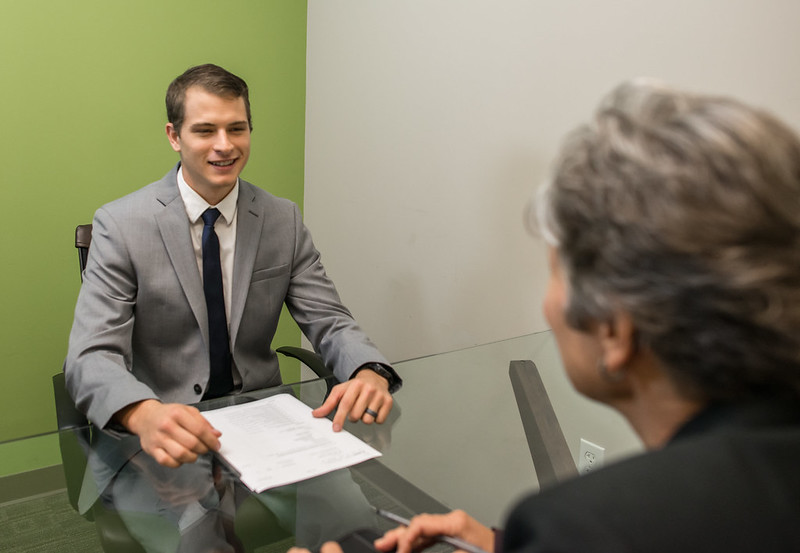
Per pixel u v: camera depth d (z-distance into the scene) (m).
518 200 2.13
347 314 1.88
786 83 1.45
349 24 2.80
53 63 2.44
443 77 2.37
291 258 1.87
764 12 1.47
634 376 0.52
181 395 1.69
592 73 1.85
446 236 2.44
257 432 1.20
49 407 2.63
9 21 2.32
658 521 0.39
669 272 0.44
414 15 2.46
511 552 0.43
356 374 1.51
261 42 2.94
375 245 2.82
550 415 1.35
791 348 0.44
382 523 0.95
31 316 2.54
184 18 2.70
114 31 2.54
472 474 1.12
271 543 0.89
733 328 0.44
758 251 0.43
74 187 2.56
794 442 0.44
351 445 1.18
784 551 0.39
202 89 1.60
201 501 0.99
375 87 2.71
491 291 2.28
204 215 1.70
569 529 0.40
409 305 2.67
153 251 1.64
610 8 1.79
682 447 0.44
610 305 0.48
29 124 2.43
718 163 0.43
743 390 0.47
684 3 1.62
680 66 1.65
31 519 0.94
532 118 2.05
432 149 2.45
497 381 1.48
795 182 0.44
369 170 2.80
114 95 2.59
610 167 0.47
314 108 3.10
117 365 1.38
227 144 1.62
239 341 1.77
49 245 2.54
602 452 1.29
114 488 1.02
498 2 2.12
